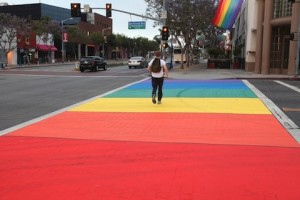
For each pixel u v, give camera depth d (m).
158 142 7.98
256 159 6.65
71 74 36.34
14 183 5.50
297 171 5.96
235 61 47.09
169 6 42.44
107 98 16.48
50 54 77.31
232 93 18.02
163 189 5.19
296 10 28.61
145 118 11.05
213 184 5.37
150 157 6.78
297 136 8.56
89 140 8.21
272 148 7.46
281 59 32.88
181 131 9.14
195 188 5.22
